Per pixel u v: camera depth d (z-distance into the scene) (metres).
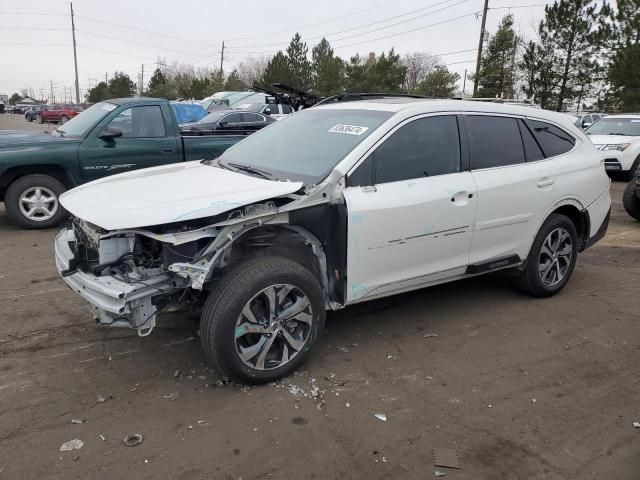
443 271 4.21
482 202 4.27
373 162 3.77
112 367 3.69
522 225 4.64
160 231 3.10
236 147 4.78
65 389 3.41
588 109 32.19
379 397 3.39
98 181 4.05
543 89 29.94
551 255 5.01
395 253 3.85
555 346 4.15
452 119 4.28
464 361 3.88
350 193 3.61
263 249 3.60
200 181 3.77
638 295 5.28
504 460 2.84
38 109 47.31
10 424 3.04
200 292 3.47
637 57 25.23
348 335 4.26
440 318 4.62
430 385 3.55
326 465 2.77
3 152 7.05
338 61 35.22
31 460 2.75
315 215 3.53
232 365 3.29
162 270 3.23
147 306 3.21
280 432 3.01
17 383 3.47
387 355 3.94
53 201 7.47
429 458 2.84
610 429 3.12
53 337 4.11
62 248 3.69
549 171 4.80
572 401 3.40
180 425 3.06
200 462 2.76
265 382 3.47
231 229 3.25
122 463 2.74
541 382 3.62
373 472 2.72
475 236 4.31
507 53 30.22
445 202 4.03
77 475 2.65
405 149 3.96
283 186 3.49
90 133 7.54
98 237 3.19
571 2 28.81
